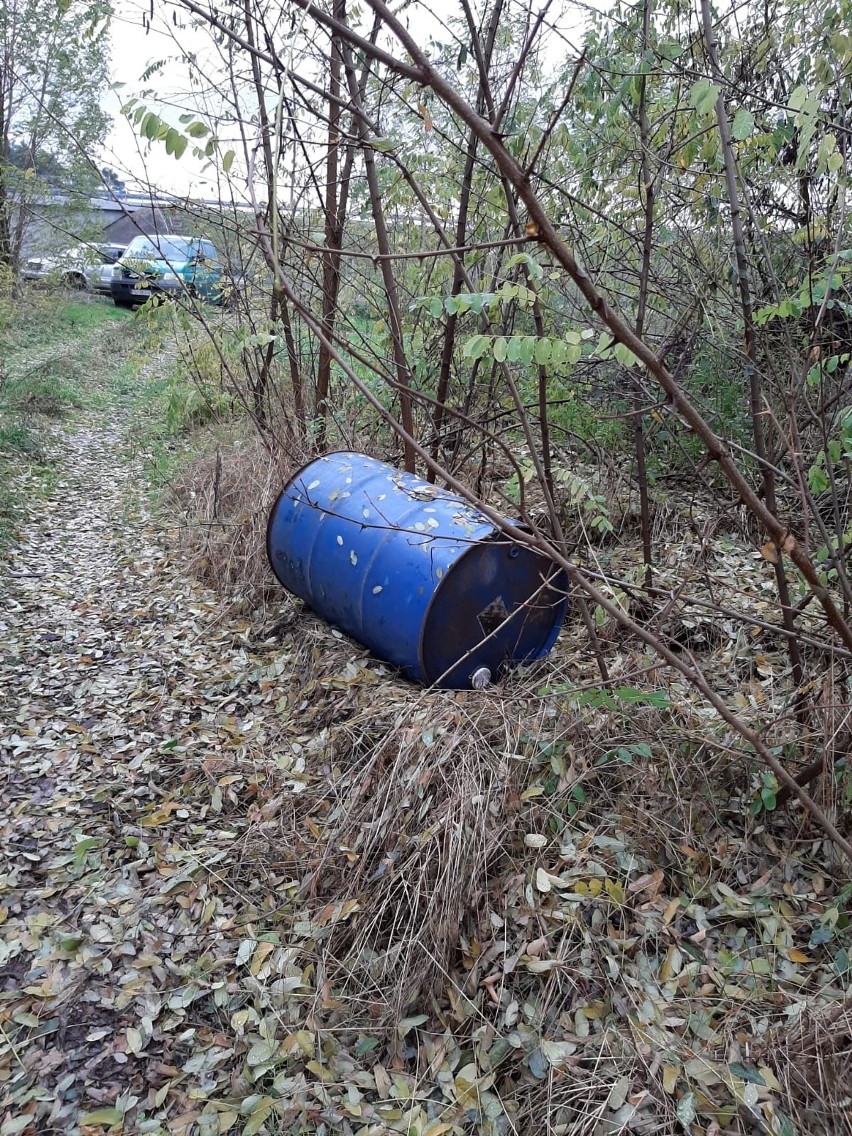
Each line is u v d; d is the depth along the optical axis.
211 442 8.64
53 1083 2.63
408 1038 2.73
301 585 4.88
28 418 9.97
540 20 2.41
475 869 2.92
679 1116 2.23
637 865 2.98
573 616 4.71
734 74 4.33
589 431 5.90
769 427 4.83
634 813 3.15
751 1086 2.28
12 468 8.52
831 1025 2.33
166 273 6.82
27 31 14.05
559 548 3.27
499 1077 2.53
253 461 7.06
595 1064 2.43
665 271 5.17
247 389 7.31
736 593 4.50
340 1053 2.71
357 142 2.61
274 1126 2.48
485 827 3.03
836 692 3.09
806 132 2.24
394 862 3.12
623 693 3.12
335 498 4.60
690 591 4.55
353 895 3.18
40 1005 2.88
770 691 3.69
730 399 5.26
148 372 13.69
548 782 3.24
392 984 2.86
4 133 15.23
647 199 3.81
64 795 3.98
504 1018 2.63
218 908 3.31
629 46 3.88
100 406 11.88
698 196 4.42
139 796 3.98
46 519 7.64
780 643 4.04
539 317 3.42
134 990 2.95
